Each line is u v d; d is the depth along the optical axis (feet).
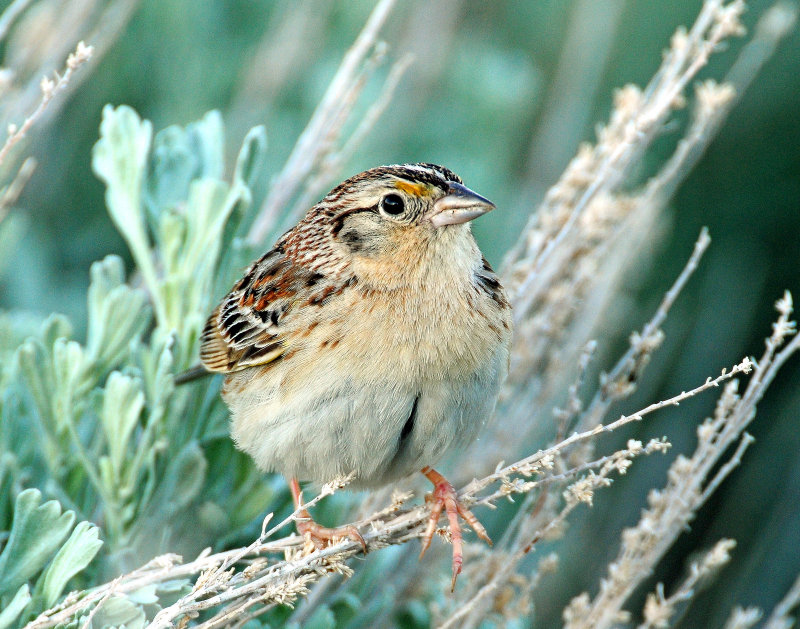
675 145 49.67
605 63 47.55
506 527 39.09
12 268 38.47
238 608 20.06
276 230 34.81
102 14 40.24
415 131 47.03
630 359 26.08
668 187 35.55
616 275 32.76
